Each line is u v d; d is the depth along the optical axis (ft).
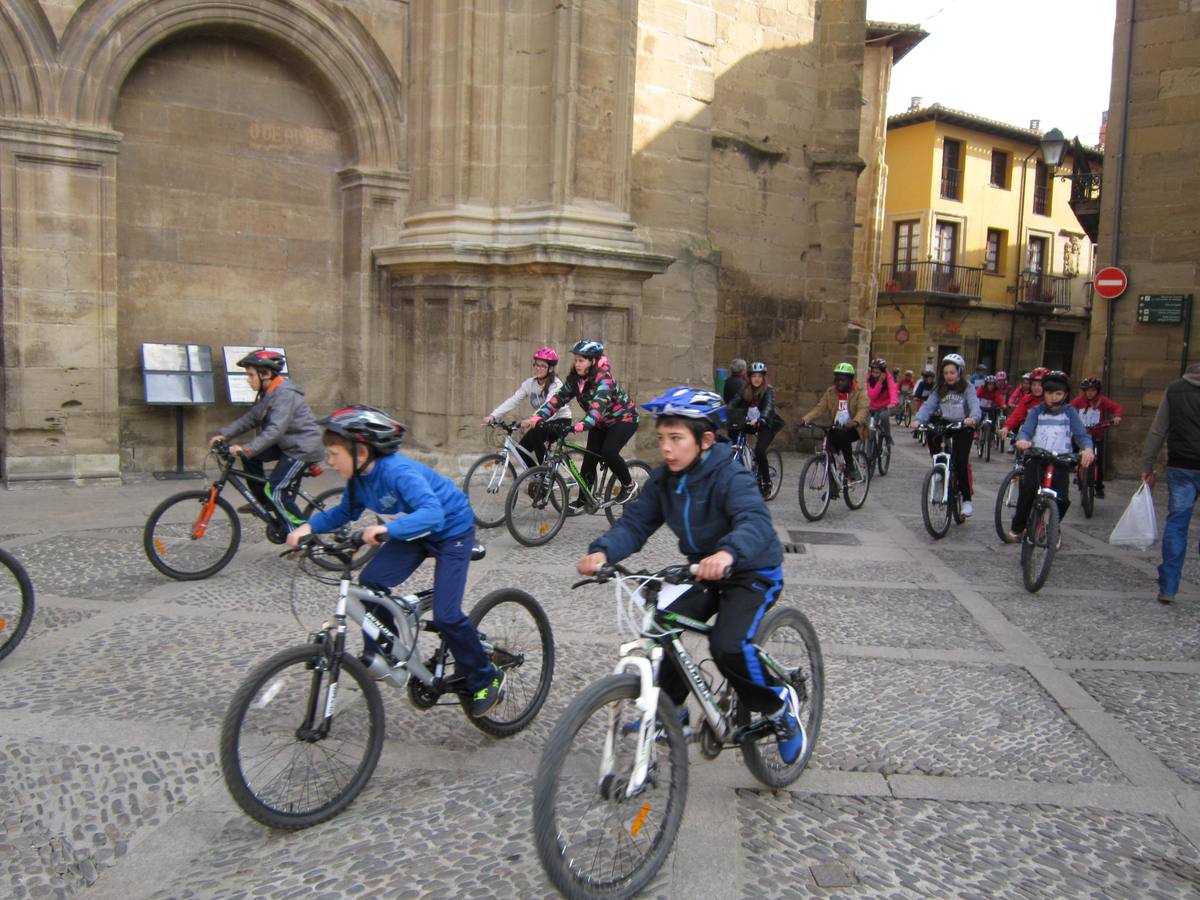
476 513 27.53
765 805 11.87
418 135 38.06
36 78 30.76
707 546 10.93
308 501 22.94
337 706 11.30
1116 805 12.25
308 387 38.99
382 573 12.14
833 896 9.96
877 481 45.68
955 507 31.37
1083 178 65.05
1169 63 45.11
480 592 21.40
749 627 10.50
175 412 35.68
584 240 35.99
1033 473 25.66
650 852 10.00
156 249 35.09
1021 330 129.08
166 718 13.84
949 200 120.88
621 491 28.48
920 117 118.62
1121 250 47.01
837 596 22.30
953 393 31.35
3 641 15.88
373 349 38.96
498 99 36.83
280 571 22.52
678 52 43.65
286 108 37.52
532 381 28.48
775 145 53.62
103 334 32.78
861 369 84.69
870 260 86.58
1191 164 44.83
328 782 11.28
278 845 10.65
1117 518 35.45
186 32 34.50
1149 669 17.61
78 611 18.93
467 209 36.70
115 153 32.35
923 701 15.64
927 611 21.22
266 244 37.52
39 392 31.73
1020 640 19.20
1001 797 12.35
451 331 36.47
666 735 10.05
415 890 9.80
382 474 12.00
